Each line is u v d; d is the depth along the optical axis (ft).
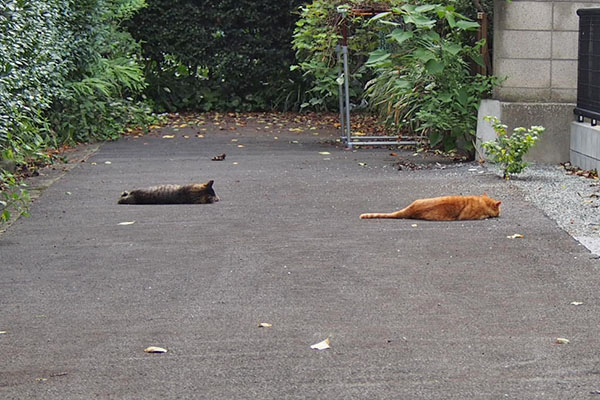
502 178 34.73
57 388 15.02
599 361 15.92
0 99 34.53
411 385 14.90
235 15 71.97
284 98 72.54
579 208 28.58
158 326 18.15
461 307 19.07
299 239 25.43
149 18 71.87
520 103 38.91
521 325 17.87
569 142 38.81
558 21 39.01
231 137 53.78
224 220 28.22
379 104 52.65
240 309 19.17
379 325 17.97
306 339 17.21
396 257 23.25
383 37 48.16
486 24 42.09
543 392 14.57
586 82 37.42
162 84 72.38
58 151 46.34
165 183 35.50
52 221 28.40
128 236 26.22
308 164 40.60
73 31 52.19
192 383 15.15
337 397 14.44
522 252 23.47
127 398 14.56
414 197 31.37
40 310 19.35
